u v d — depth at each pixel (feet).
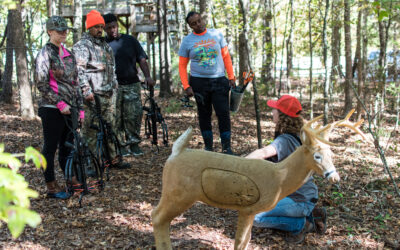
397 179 17.26
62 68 13.69
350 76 31.14
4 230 11.71
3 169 4.46
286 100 10.86
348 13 29.37
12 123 29.14
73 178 14.44
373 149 22.74
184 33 46.37
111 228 12.19
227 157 9.25
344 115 32.32
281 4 61.21
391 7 13.28
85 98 16.29
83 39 16.60
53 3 37.52
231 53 41.65
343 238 11.97
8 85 39.04
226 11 36.04
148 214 13.30
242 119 32.68
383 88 30.19
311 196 11.36
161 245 9.67
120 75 19.48
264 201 9.03
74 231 11.91
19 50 31.07
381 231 12.45
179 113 34.73
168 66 46.85
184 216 13.33
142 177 17.16
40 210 13.29
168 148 22.31
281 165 9.09
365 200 14.87
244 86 18.25
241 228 9.60
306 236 12.04
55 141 14.06
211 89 17.95
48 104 13.67
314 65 71.41
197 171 9.08
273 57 48.88
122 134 20.95
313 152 8.63
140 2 48.93
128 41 19.52
